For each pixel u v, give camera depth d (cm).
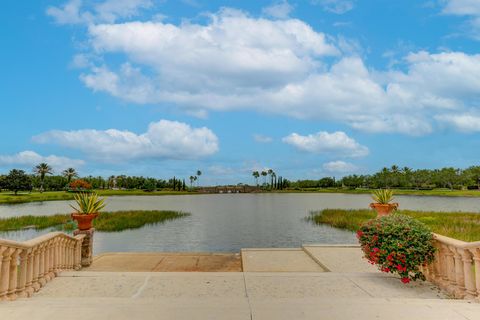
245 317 380
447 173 13838
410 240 623
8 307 418
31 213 4200
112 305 426
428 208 4472
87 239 878
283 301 451
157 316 382
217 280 656
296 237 2216
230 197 10531
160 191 15200
